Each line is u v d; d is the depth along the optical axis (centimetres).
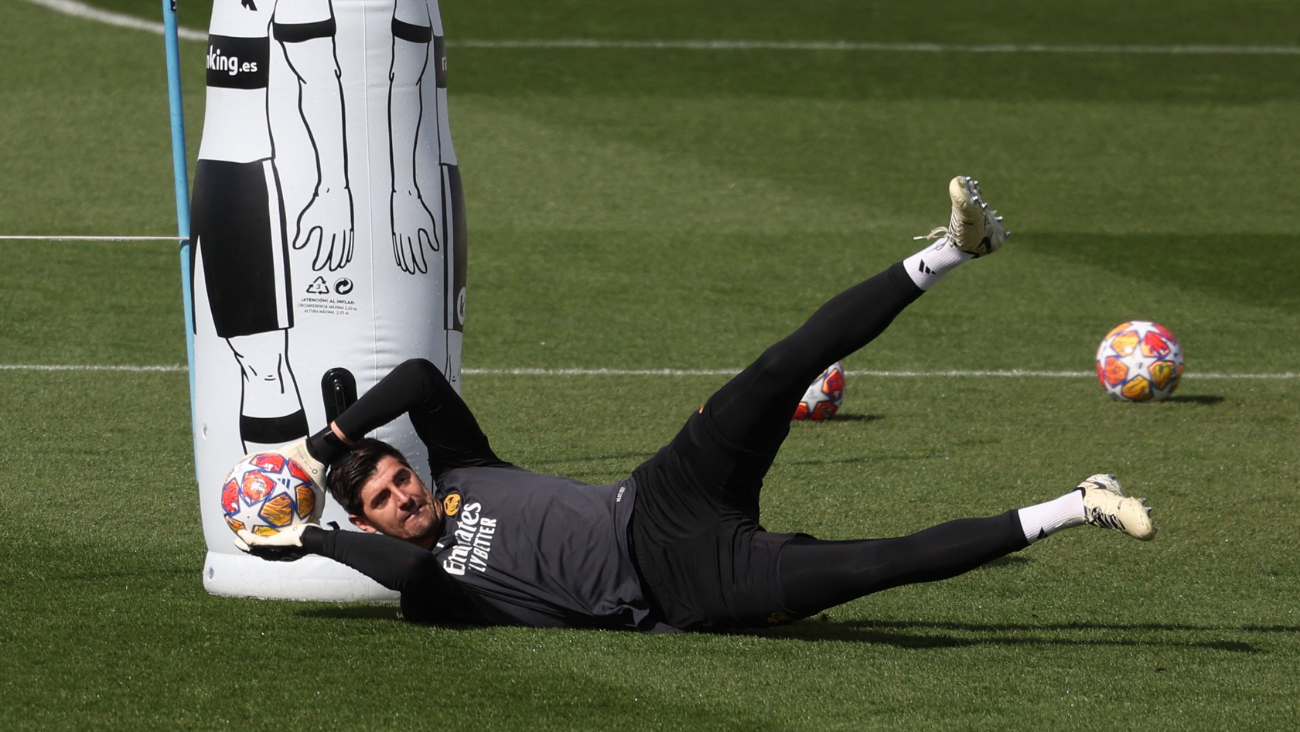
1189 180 5462
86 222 4538
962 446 2475
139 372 2977
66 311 3556
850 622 1505
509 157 5559
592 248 4447
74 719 1137
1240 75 7144
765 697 1216
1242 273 4284
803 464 2333
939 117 6322
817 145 5869
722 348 3409
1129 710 1198
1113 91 6825
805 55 7275
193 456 2286
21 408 2627
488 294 3916
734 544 1370
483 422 2641
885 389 3002
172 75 1861
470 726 1133
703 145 5819
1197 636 1462
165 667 1270
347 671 1266
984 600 1609
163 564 1688
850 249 4500
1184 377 3139
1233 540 1897
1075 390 2998
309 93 1500
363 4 1501
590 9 8006
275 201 1510
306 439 1441
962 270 4281
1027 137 6050
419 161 1554
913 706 1200
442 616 1421
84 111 5875
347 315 1527
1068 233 4750
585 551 1401
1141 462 2362
